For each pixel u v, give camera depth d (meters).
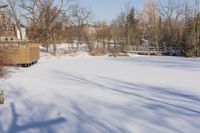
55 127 7.42
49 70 20.72
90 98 10.80
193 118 8.14
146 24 64.62
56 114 8.60
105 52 45.22
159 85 13.84
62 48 49.12
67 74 18.20
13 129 7.28
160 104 9.84
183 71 20.41
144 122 7.78
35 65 25.11
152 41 58.59
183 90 12.47
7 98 10.70
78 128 7.32
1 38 23.56
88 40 50.00
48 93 11.68
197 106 9.55
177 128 7.28
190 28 44.06
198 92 12.00
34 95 11.29
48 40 43.47
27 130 7.21
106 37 52.16
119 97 10.98
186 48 43.88
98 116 8.38
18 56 22.77
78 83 14.31
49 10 43.19
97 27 53.97
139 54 48.47
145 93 11.79
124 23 64.31
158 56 44.41
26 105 9.67
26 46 23.20
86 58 36.56
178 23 63.28
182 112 8.79
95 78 16.30
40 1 43.06
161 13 63.50
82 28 52.28
